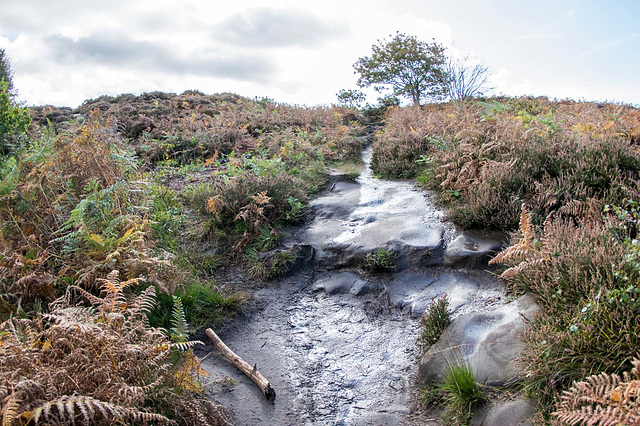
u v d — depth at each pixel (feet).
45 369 8.93
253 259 20.90
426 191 27.20
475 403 11.12
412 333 15.79
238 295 18.16
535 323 11.94
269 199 23.62
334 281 19.85
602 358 9.67
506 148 24.80
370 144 49.32
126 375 9.81
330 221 24.63
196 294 17.02
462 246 19.42
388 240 21.08
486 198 20.67
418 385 13.09
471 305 16.22
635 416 7.47
